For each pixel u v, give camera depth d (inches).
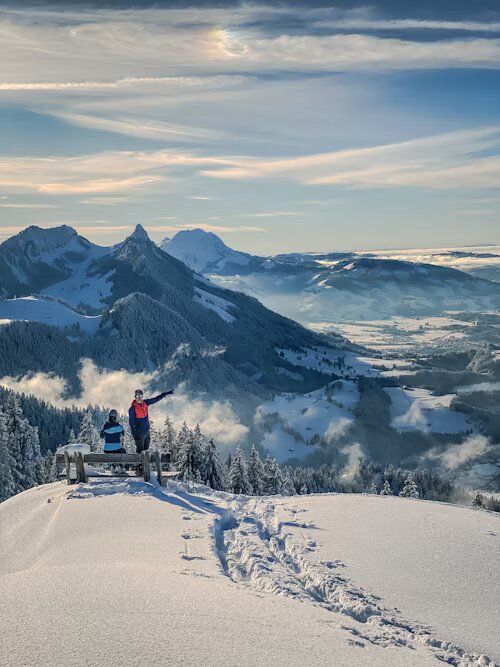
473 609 348.8
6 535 555.8
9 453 2234.3
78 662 207.6
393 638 294.0
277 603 316.5
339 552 438.3
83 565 394.9
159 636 238.5
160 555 422.6
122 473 754.8
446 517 537.0
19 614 256.4
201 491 695.7
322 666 231.8
